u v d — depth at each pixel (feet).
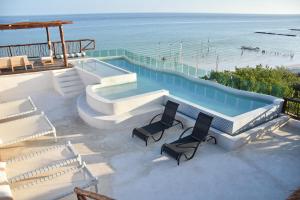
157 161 22.43
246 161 22.25
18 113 29.32
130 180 19.97
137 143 25.58
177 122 29.99
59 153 20.29
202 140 23.65
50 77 43.50
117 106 29.60
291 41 287.69
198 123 24.81
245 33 390.83
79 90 42.11
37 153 20.35
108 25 538.06
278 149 24.03
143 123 30.30
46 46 59.57
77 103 34.12
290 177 20.04
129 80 41.65
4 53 59.57
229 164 21.85
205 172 20.81
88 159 22.88
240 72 62.69
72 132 28.17
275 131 27.50
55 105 36.50
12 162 19.40
